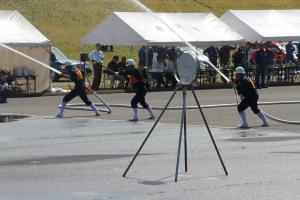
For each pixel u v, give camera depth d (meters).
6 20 59.72
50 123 39.91
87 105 45.16
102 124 39.19
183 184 21.44
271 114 44.31
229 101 53.81
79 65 72.00
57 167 24.73
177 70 22.47
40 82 61.38
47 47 61.06
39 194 19.95
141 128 37.12
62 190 20.53
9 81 59.06
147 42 62.44
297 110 46.94
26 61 60.44
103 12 111.38
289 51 73.75
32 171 23.89
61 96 59.72
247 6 122.31
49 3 109.38
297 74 74.81
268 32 70.00
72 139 32.78
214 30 67.31
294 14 74.00
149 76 65.31
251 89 37.12
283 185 21.27
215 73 69.06
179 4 115.25
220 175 22.95
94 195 19.83
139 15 65.44
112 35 64.56
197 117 42.59
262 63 67.38
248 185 21.25
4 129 37.00
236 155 27.38
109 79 65.69
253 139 32.38
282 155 27.33
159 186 21.09
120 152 28.42
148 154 27.77
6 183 21.67
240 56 69.31
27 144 31.08
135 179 22.30
